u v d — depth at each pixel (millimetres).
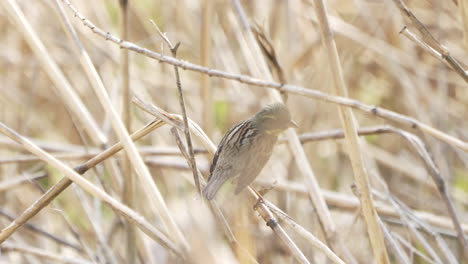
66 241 11172
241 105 13594
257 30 10797
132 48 7492
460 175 13953
